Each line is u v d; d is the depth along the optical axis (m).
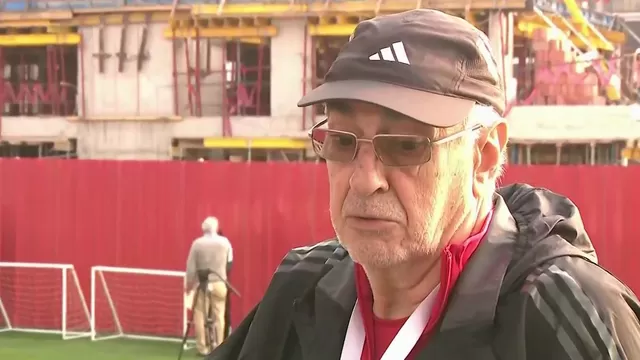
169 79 20.39
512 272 1.48
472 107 1.48
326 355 1.72
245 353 1.91
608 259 10.70
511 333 1.42
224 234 12.04
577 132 18.02
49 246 12.72
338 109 1.50
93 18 20.81
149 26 20.53
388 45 1.47
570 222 1.59
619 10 22.98
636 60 20.14
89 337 11.98
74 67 21.55
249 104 20.25
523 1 17.97
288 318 1.87
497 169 1.60
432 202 1.46
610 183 10.70
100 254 12.52
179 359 9.29
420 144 1.44
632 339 1.39
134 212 12.40
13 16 21.30
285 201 11.85
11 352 10.89
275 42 19.95
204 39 20.50
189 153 20.14
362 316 1.66
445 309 1.50
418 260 1.54
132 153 20.30
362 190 1.45
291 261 1.95
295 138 19.42
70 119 20.69
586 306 1.39
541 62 19.06
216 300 9.96
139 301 12.26
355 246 1.49
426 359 1.49
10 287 12.77
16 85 22.03
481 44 1.51
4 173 12.88
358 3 19.17
